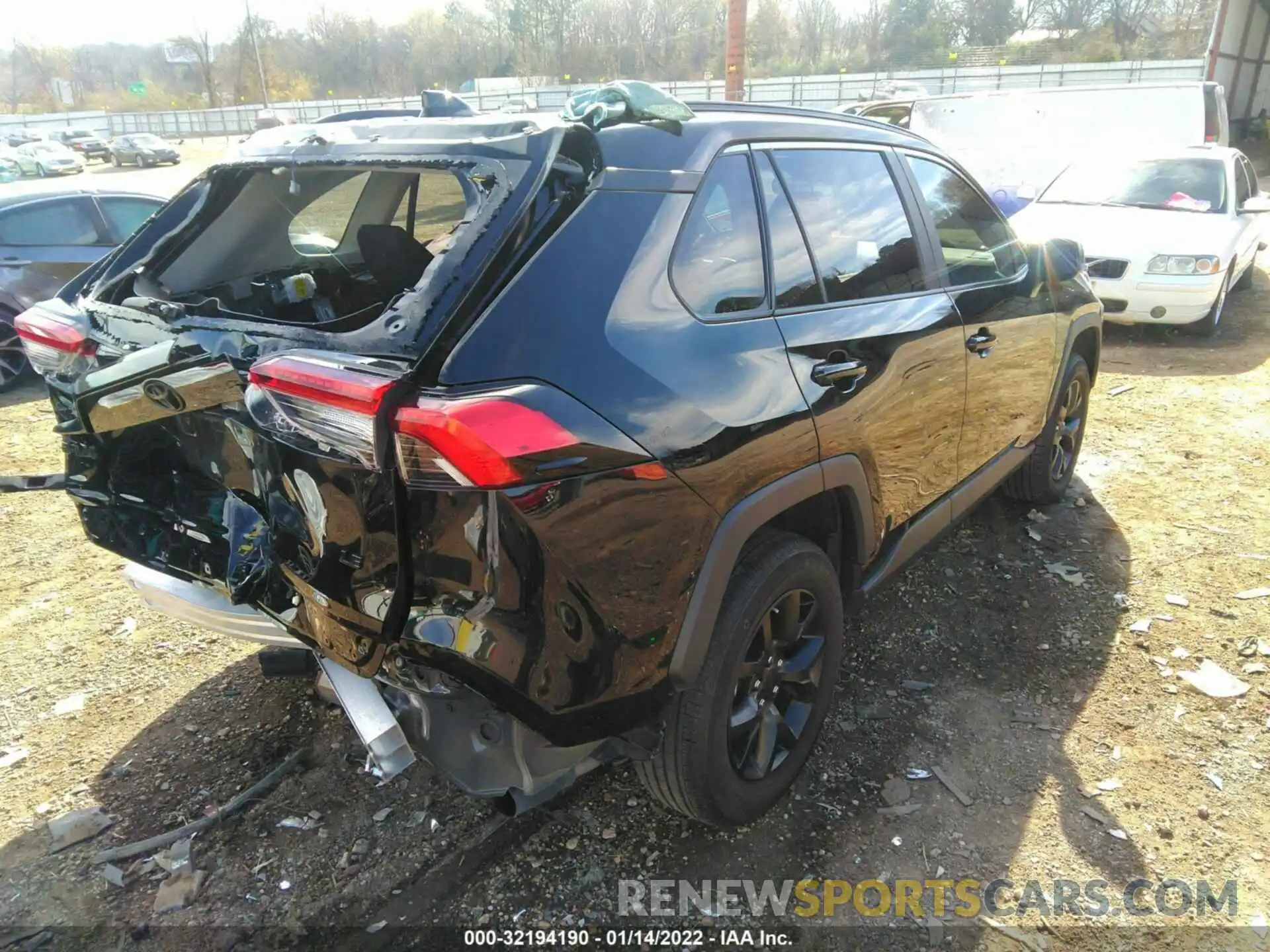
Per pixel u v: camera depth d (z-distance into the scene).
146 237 2.75
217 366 1.95
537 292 1.87
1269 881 2.37
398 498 1.72
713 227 2.27
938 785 2.72
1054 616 3.60
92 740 2.96
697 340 2.10
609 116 2.21
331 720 3.03
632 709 2.01
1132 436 5.57
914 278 2.99
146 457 2.45
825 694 2.71
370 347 1.79
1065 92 11.47
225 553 2.27
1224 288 7.79
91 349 2.36
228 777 2.78
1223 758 2.79
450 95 2.76
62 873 2.43
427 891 2.37
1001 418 3.55
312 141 2.49
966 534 4.30
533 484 1.72
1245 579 3.81
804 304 2.49
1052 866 2.43
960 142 11.96
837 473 2.46
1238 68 26.34
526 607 1.77
